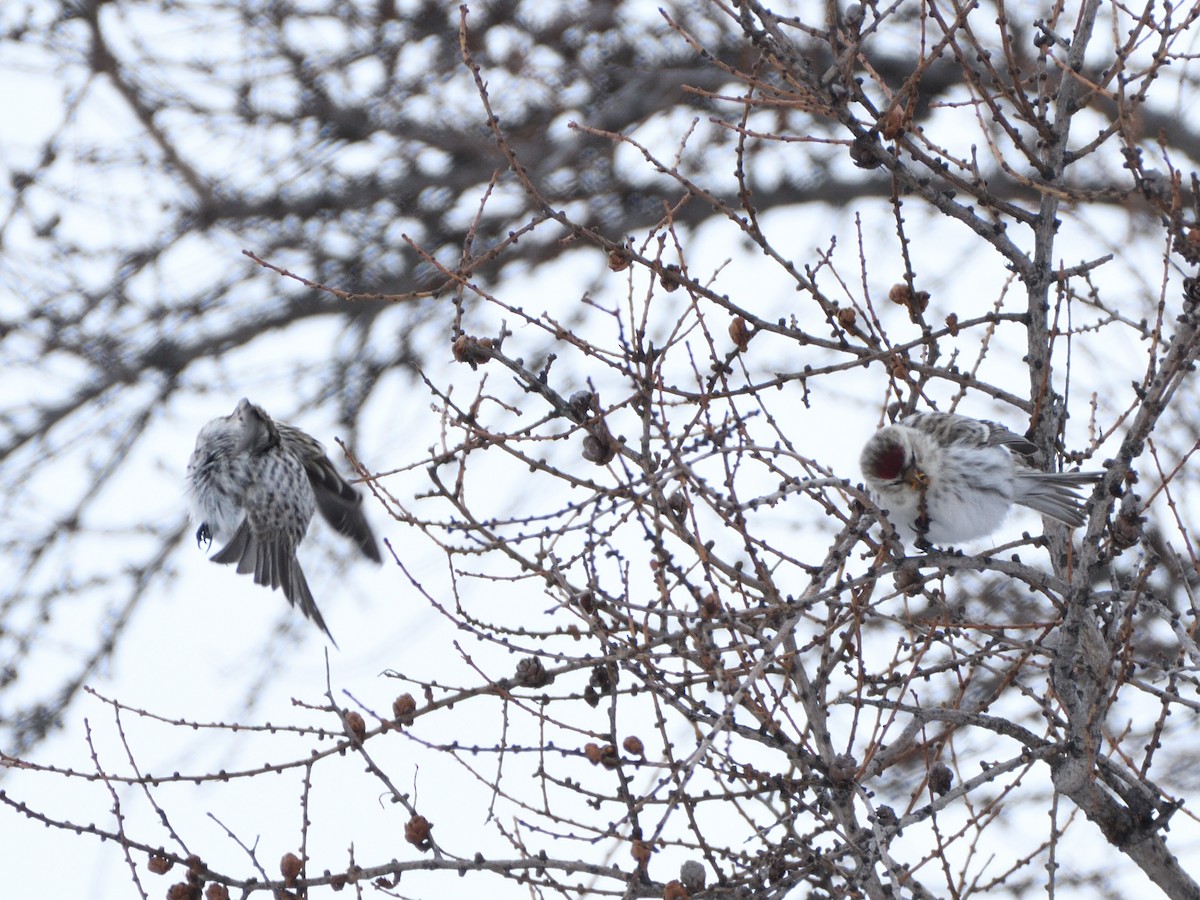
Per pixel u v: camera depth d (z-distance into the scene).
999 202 10.23
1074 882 13.21
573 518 9.33
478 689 9.65
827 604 9.74
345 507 13.70
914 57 19.81
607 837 8.73
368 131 20.94
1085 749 9.77
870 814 9.14
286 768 9.59
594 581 9.56
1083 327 10.77
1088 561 9.56
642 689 9.58
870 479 10.88
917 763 14.14
